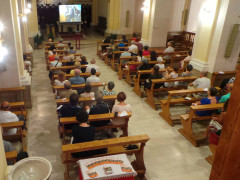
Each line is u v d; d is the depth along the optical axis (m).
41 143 4.76
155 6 11.64
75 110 4.26
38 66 10.20
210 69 7.80
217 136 3.98
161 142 4.96
